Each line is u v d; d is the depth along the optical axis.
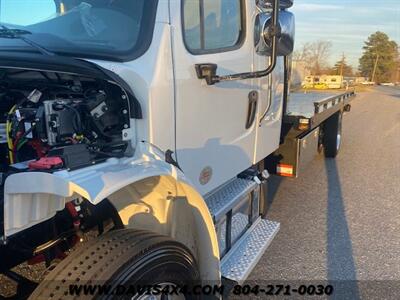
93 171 1.74
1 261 2.15
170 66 2.28
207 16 2.59
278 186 6.31
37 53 2.15
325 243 4.34
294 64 8.98
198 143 2.61
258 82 3.33
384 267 3.87
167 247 1.96
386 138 10.76
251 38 3.06
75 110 2.02
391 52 74.31
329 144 7.88
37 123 2.03
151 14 2.24
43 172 1.62
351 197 5.85
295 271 3.76
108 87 2.11
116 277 1.72
